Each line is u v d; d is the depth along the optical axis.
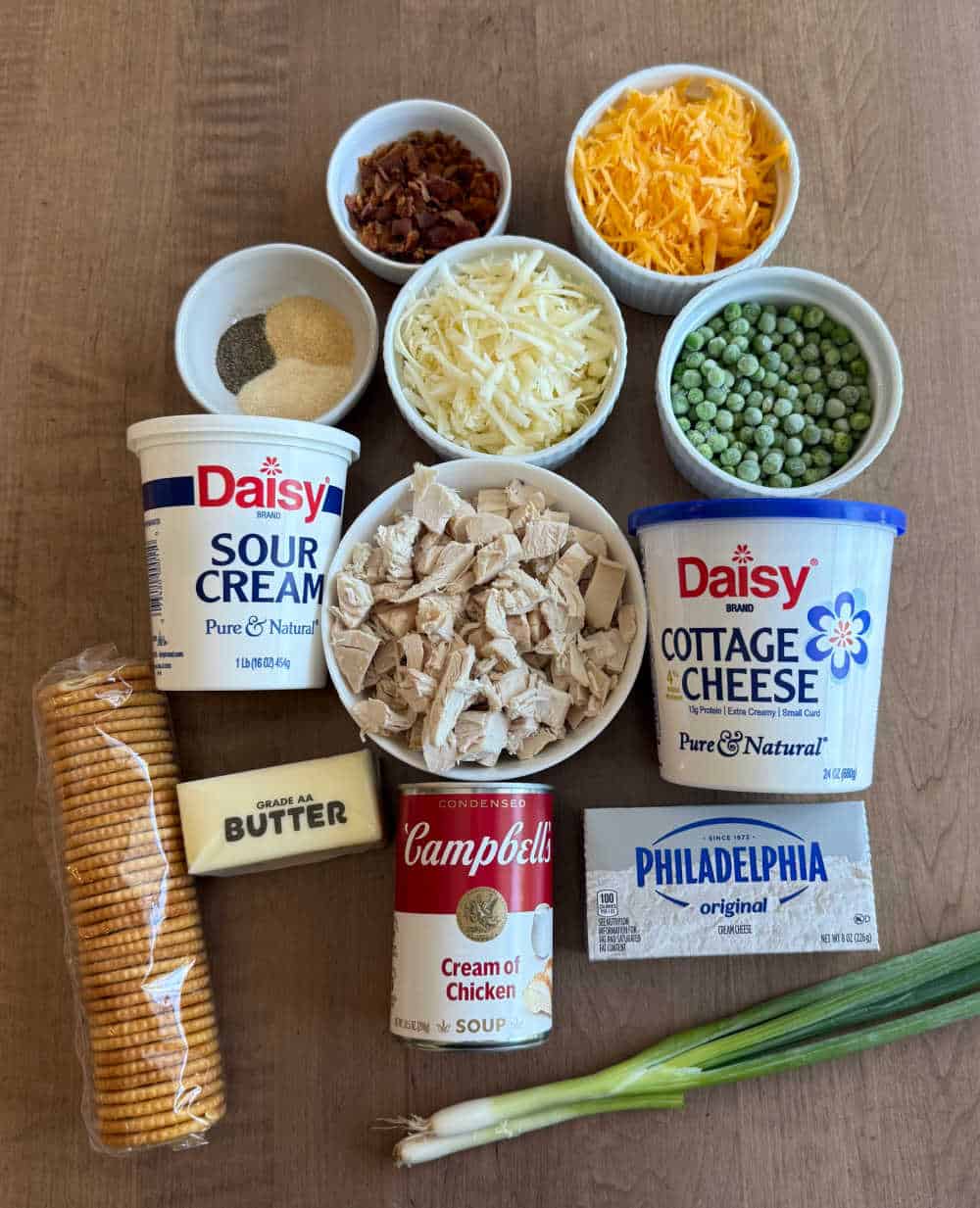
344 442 0.90
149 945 0.88
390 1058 0.95
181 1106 0.87
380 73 1.07
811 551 0.80
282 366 1.00
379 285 1.05
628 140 0.93
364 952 0.96
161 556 0.87
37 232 1.06
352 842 0.91
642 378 1.03
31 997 0.96
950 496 1.01
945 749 0.99
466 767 0.89
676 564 0.84
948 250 1.04
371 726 0.88
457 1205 0.93
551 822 0.88
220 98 1.07
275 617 0.87
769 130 0.97
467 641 0.89
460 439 0.94
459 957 0.82
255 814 0.90
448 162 1.01
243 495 0.86
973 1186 0.93
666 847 0.93
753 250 0.97
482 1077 0.94
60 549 1.02
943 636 1.00
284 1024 0.95
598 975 0.95
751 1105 0.94
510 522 0.90
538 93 1.06
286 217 1.06
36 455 1.03
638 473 1.02
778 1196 0.93
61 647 1.00
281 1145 0.94
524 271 0.92
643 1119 0.94
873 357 0.94
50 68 1.08
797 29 1.07
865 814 0.96
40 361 1.04
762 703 0.81
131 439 0.88
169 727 0.96
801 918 0.92
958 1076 0.95
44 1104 0.95
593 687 0.88
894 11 1.07
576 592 0.89
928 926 0.96
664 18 1.07
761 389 0.96
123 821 0.89
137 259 1.05
